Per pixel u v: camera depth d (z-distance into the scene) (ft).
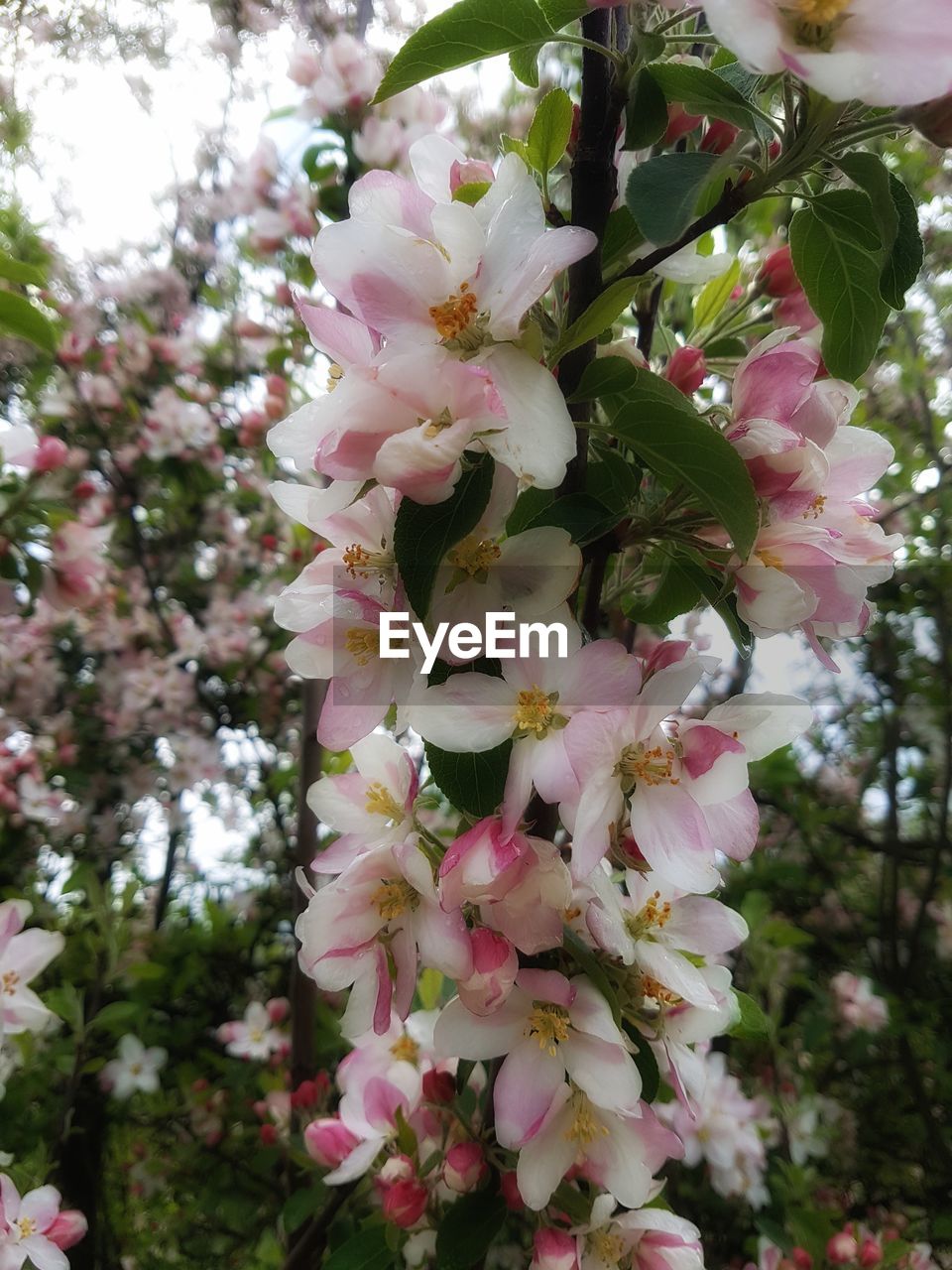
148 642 2.60
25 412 2.56
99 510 2.04
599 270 0.63
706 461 0.58
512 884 0.59
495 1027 0.66
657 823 0.60
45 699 2.42
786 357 0.61
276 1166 1.82
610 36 0.62
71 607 1.44
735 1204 1.82
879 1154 2.16
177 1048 2.27
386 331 0.55
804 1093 1.93
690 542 0.65
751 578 0.60
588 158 0.62
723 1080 1.60
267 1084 1.83
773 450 0.58
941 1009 2.23
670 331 0.87
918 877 2.57
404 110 1.52
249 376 2.77
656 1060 0.72
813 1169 1.83
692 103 0.58
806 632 0.65
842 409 0.68
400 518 0.56
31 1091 1.91
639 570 0.79
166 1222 2.29
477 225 0.55
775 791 2.42
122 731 2.48
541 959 0.67
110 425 2.58
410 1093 0.91
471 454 0.57
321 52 1.76
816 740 2.66
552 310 0.68
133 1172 2.12
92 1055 2.06
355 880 0.64
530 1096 0.65
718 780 0.63
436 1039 0.66
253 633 2.60
